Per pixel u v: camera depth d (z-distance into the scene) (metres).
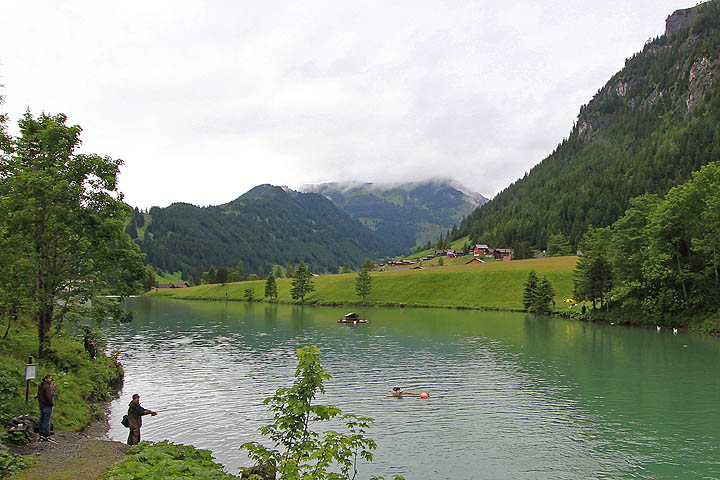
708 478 24.31
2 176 35.47
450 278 170.00
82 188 36.81
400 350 64.12
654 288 90.75
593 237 107.62
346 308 151.75
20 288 34.28
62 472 18.64
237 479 17.36
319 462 13.38
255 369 51.38
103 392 38.19
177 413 34.84
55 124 35.94
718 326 75.81
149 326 96.94
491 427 31.95
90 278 37.59
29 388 26.67
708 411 35.34
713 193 81.38
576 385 43.44
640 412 35.22
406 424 32.62
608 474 24.84
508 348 65.38
